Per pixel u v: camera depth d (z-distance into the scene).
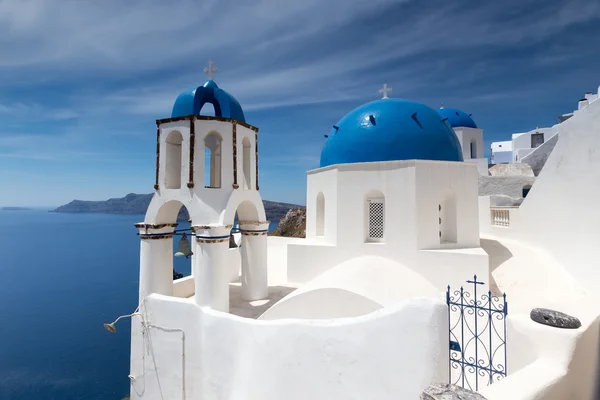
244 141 10.38
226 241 8.87
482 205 15.89
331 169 11.57
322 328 6.04
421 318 5.14
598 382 5.35
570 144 9.67
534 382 3.82
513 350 4.84
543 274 9.91
